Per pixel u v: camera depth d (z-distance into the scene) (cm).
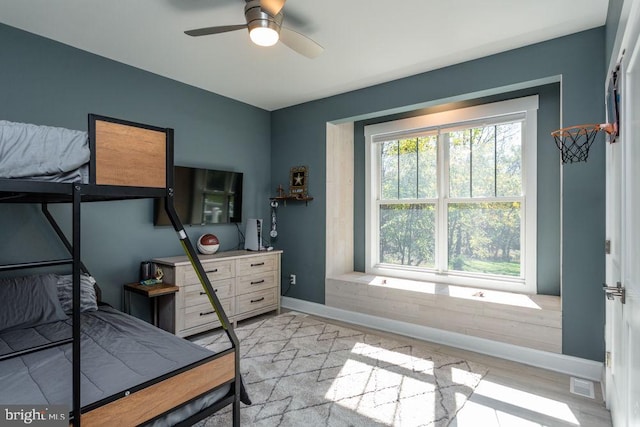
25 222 259
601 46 241
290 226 431
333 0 212
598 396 221
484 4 217
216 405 171
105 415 130
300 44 220
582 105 247
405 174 403
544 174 309
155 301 322
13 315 219
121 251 311
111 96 300
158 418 148
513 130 330
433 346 307
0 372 157
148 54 289
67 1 216
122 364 167
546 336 263
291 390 229
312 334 334
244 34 257
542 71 262
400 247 405
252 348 298
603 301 240
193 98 363
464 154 360
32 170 117
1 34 243
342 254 422
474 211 352
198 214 362
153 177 153
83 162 128
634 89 134
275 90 374
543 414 202
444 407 209
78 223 126
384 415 201
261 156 439
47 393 139
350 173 437
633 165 138
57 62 269
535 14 227
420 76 325
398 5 218
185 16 233
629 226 146
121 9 225
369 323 360
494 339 287
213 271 332
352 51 281
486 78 288
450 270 368
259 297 379
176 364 167
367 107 362
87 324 226
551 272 306
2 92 244
